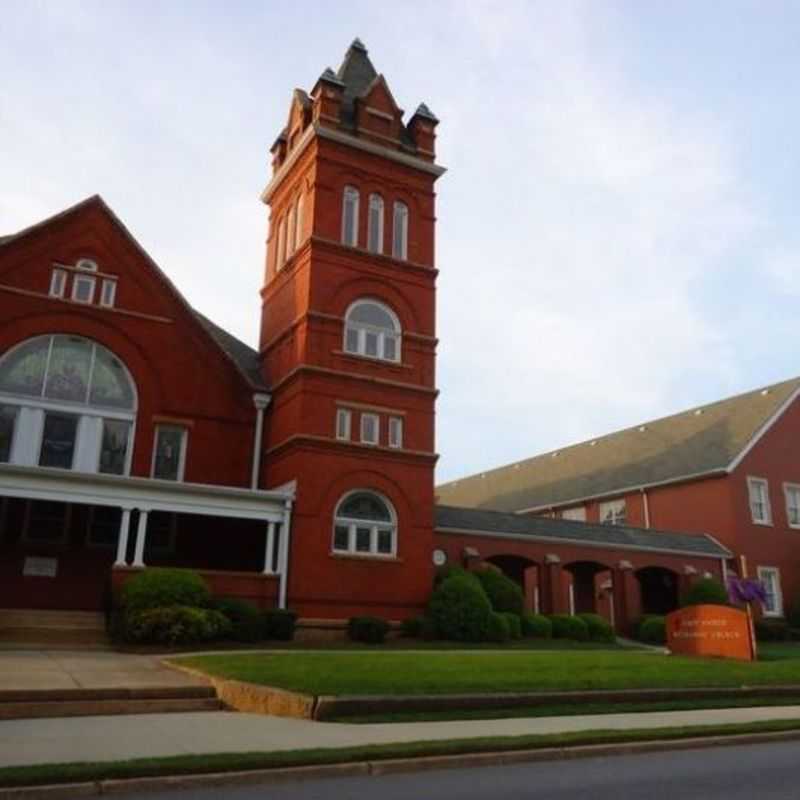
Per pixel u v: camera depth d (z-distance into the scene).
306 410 24.02
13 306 23.25
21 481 20.09
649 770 8.87
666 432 44.06
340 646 20.48
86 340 24.19
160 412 24.73
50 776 7.34
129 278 25.17
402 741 9.29
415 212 27.95
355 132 27.48
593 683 13.52
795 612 34.62
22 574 22.66
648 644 28.41
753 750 10.39
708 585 31.61
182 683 13.01
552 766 9.04
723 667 16.86
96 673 13.97
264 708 11.58
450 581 24.03
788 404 38.75
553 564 30.73
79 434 23.52
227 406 25.84
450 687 12.20
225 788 7.64
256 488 25.34
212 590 21.55
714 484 36.53
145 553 24.09
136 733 9.73
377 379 25.27
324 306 25.20
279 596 22.30
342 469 23.98
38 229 24.03
